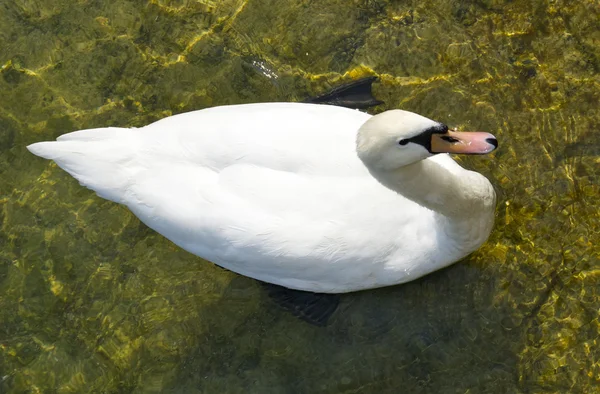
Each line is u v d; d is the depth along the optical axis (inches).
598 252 94.4
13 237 98.8
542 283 94.0
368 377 92.4
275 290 95.5
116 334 95.5
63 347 95.3
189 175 87.8
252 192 86.7
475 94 100.8
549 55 101.7
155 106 102.7
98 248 98.3
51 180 100.4
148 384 94.0
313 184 86.9
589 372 91.0
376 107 100.9
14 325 96.3
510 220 96.3
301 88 102.3
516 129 99.3
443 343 92.9
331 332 94.0
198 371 94.0
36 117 102.6
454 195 87.6
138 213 89.3
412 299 94.3
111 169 88.7
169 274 97.1
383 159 84.4
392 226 88.6
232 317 95.4
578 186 96.8
